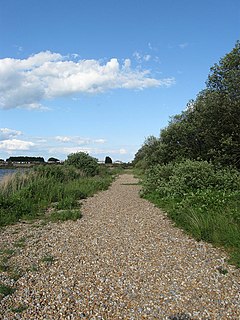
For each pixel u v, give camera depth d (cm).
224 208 1030
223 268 670
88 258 742
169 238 902
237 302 526
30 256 758
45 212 1351
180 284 596
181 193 1455
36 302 526
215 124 1923
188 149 2228
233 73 1812
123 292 564
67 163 3312
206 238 860
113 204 1584
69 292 562
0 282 600
